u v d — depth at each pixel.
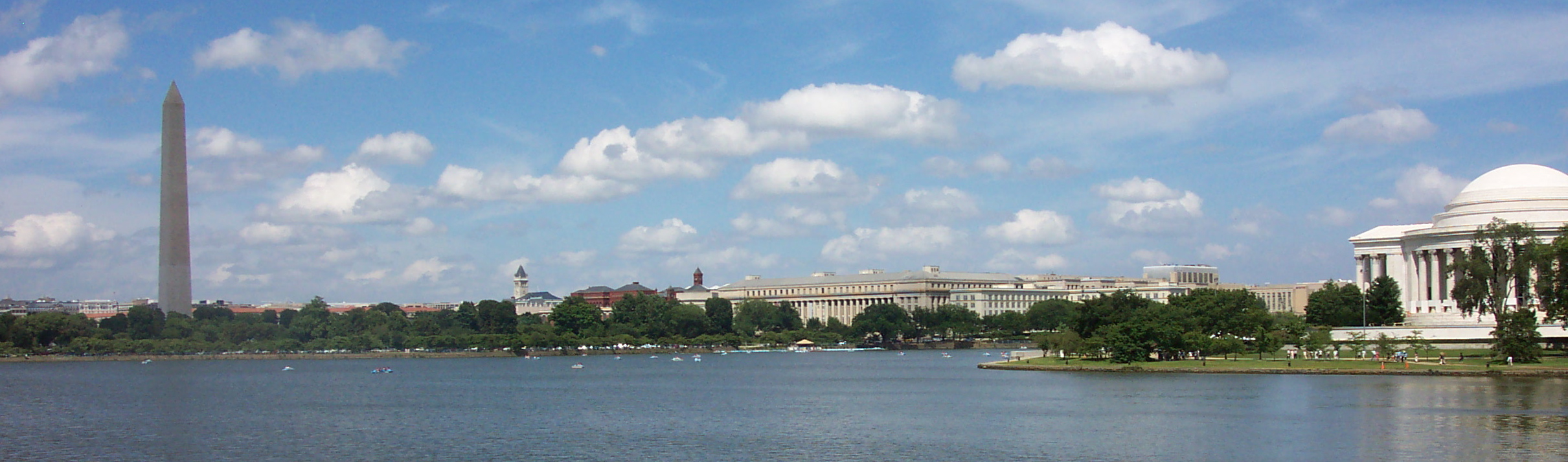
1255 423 144.12
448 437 146.50
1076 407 168.38
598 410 182.00
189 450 137.50
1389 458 116.69
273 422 165.88
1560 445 121.88
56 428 160.25
